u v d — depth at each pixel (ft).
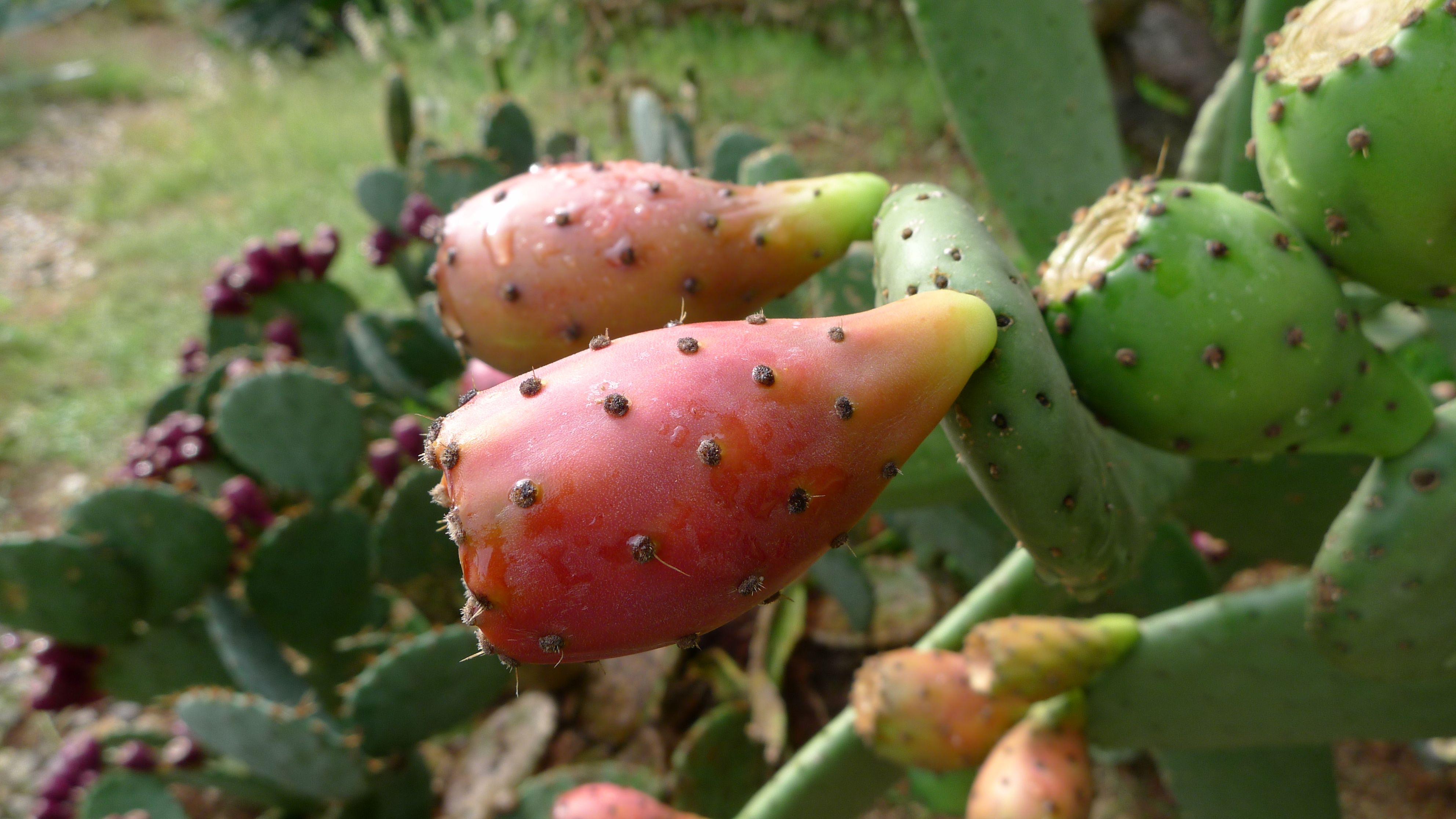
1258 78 0.61
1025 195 1.38
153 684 1.79
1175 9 2.98
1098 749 1.04
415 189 2.39
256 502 1.86
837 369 0.43
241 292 2.41
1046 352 0.49
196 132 5.80
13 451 3.26
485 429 0.40
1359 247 0.58
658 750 1.81
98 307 4.09
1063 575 0.58
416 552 1.67
